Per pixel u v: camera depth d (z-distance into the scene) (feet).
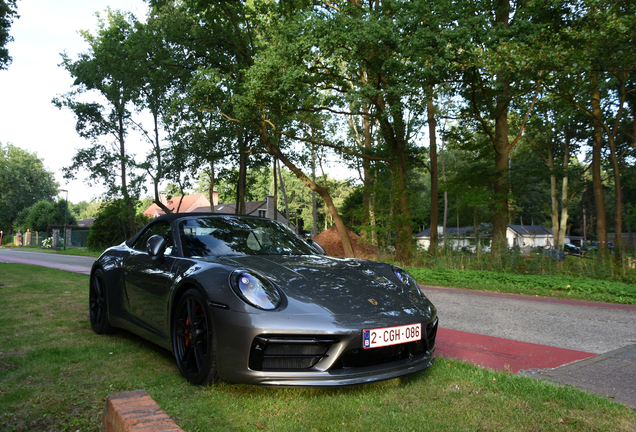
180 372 9.21
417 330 8.68
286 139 79.92
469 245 45.91
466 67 43.80
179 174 78.89
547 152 121.08
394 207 55.42
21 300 19.58
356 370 7.91
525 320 18.69
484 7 47.73
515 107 58.08
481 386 8.59
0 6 50.98
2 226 230.68
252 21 66.13
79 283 26.91
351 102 51.60
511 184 56.54
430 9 42.37
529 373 10.09
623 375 9.97
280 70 46.83
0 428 6.48
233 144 78.64
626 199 120.98
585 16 38.24
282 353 7.79
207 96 55.36
